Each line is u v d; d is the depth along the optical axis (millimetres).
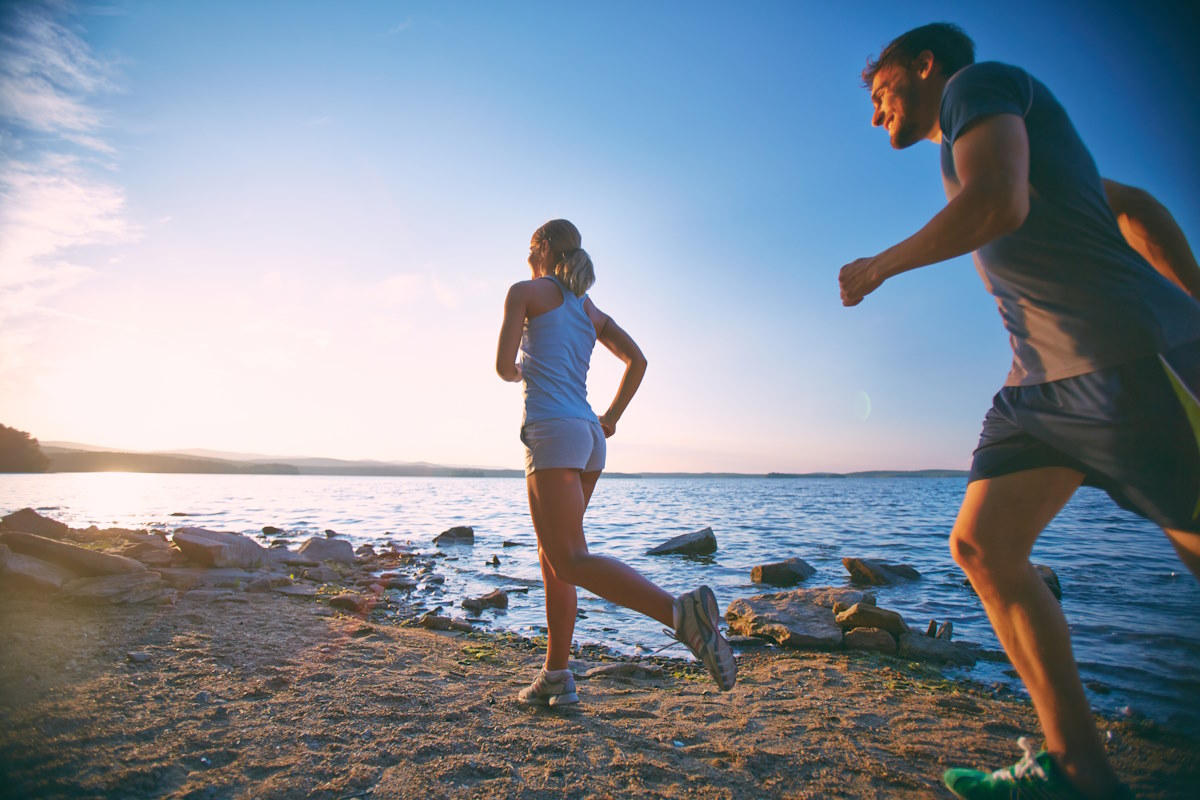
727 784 2008
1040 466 1647
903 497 49344
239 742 2145
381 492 50188
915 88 1824
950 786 1873
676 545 11961
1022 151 1455
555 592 2699
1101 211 1557
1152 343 1438
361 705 2555
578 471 2469
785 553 12211
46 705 2311
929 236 1497
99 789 1783
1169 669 4074
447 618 5211
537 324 2605
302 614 4547
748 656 4379
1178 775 2242
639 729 2490
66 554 4719
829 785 2037
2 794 1680
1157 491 1443
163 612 4180
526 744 2230
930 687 3574
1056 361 1564
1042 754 1680
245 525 16219
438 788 1876
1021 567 1679
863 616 4812
